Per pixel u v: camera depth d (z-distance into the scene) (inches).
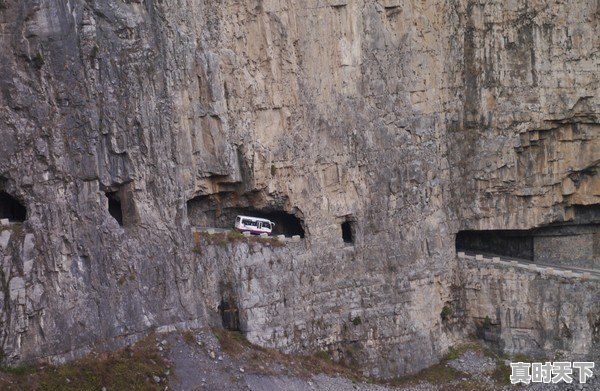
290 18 2448.3
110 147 2129.7
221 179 2396.7
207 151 2357.3
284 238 2460.6
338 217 2532.0
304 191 2481.5
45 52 2021.4
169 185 2230.6
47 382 1962.4
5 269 1968.5
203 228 2429.9
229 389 2140.7
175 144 2247.8
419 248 2645.2
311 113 2486.5
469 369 2613.2
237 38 2394.2
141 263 2171.5
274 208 2481.5
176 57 2258.9
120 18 2134.6
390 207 2598.4
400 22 2620.6
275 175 2443.4
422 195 2657.5
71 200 2069.4
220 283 2336.4
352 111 2539.4
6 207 2114.9
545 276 2667.3
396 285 2593.5
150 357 2119.8
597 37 2672.2
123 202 2174.0
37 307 1995.6
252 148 2405.3
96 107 2100.1
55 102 2042.3
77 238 2071.9
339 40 2513.5
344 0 2506.2
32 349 1985.7
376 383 2500.0
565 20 2669.8
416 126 2645.2
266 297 2390.5
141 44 2171.5
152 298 2182.6
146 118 2182.6
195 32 2319.1
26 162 2012.8
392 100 2600.9
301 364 2389.3
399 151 2613.2
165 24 2233.0
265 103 2428.6
